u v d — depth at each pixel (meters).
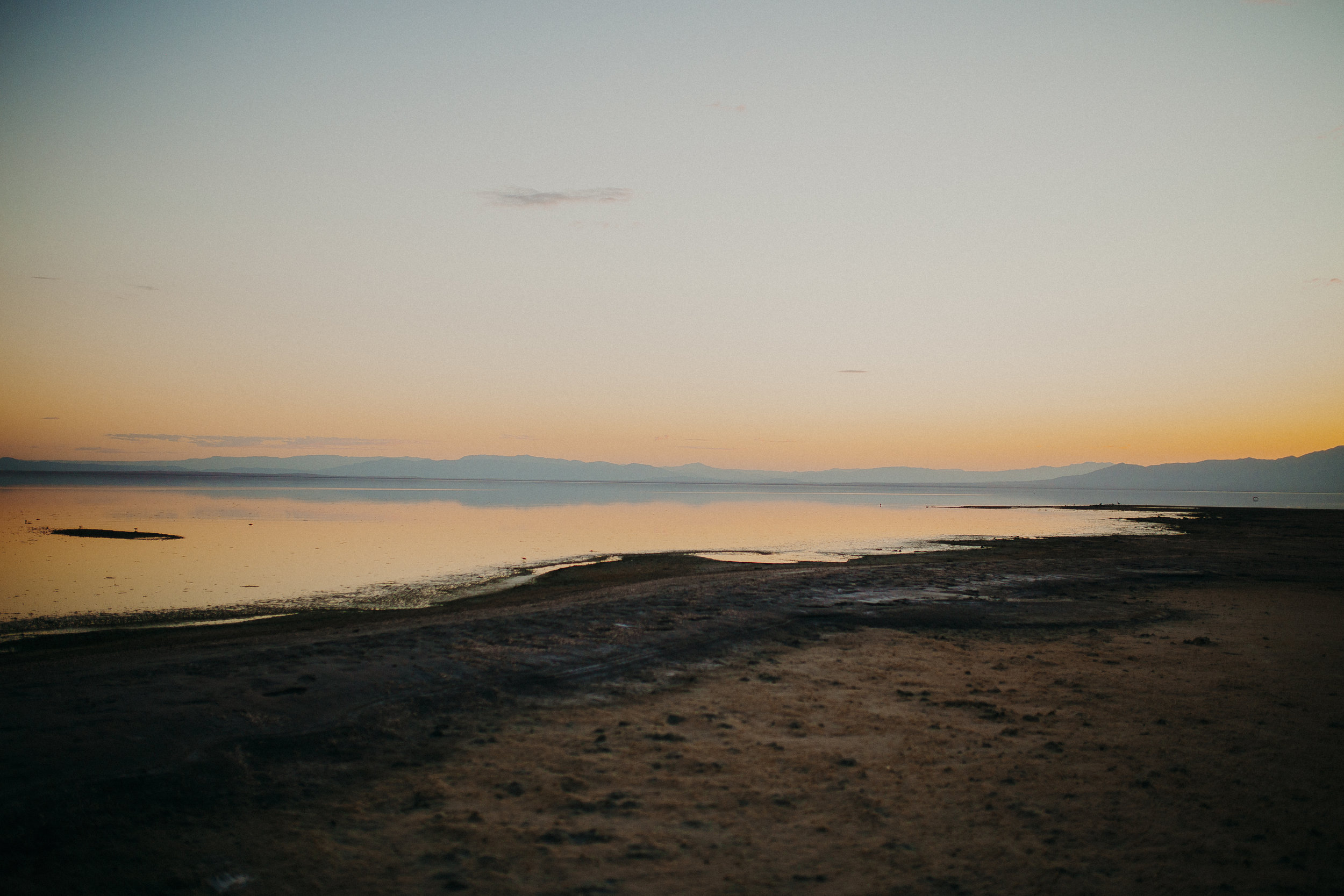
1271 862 5.29
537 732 7.99
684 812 6.01
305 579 24.28
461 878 4.93
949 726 8.28
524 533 44.56
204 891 4.75
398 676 9.55
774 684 10.06
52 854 5.13
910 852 5.37
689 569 26.17
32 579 23.86
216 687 8.70
